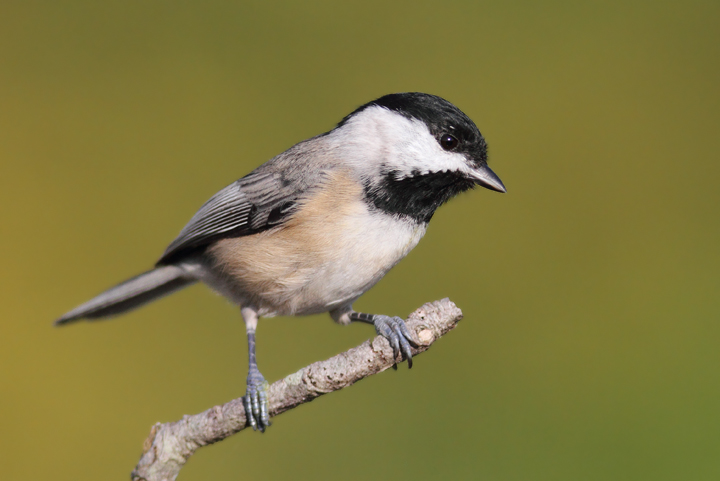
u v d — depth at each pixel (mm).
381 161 2496
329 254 2494
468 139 2500
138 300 2529
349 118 2506
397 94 2504
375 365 2469
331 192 2494
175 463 2473
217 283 2514
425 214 2500
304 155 2502
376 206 2494
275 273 2498
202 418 2473
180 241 2514
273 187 2500
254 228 2500
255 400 2473
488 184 2500
